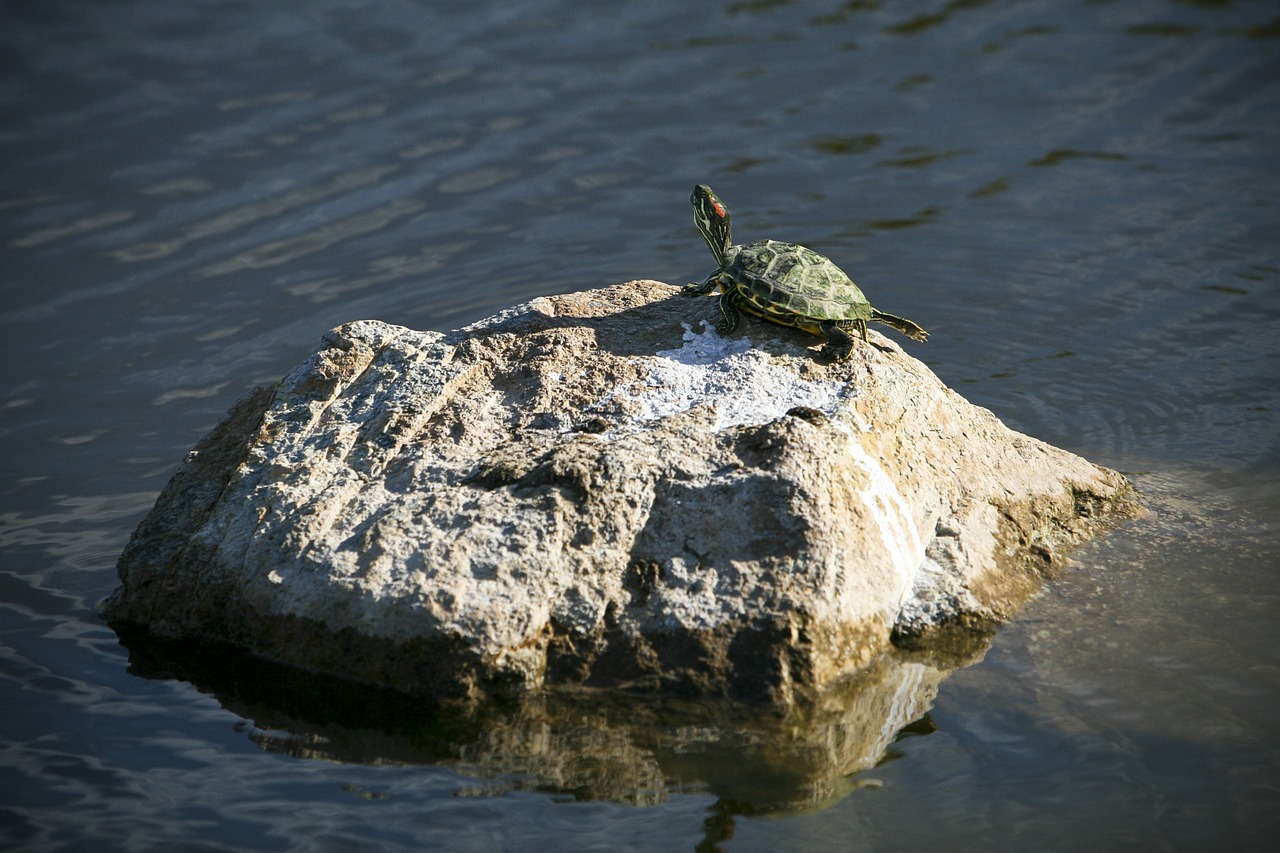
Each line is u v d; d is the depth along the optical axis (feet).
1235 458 76.95
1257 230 106.01
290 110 126.82
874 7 149.18
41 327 96.12
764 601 52.75
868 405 60.90
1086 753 50.98
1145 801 48.49
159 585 60.49
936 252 105.81
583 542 54.54
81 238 107.34
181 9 148.77
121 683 57.62
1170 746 51.16
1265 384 86.43
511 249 105.70
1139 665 55.72
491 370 64.18
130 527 72.74
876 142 122.11
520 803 49.24
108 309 98.48
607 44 140.87
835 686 53.16
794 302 62.49
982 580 59.06
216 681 57.52
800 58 138.10
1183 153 118.83
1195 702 53.47
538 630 53.01
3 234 107.14
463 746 52.21
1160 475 74.54
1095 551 64.18
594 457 56.65
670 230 108.27
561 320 67.05
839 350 62.54
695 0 151.02
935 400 65.31
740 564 53.72
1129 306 97.45
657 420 59.52
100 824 48.62
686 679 52.26
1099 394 86.58
